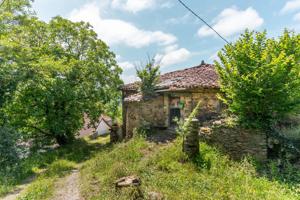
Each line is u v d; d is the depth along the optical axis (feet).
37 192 28.48
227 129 35.86
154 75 53.42
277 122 38.37
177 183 26.20
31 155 57.82
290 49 36.73
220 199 22.68
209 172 29.25
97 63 71.51
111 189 25.25
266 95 33.71
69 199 25.58
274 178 28.07
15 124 61.36
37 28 65.31
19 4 55.47
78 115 69.62
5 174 38.11
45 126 67.15
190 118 34.78
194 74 56.13
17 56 49.01
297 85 33.45
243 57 35.88
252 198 23.02
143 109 54.13
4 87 45.01
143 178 27.71
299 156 32.76
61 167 42.32
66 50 71.10
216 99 47.75
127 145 43.98
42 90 57.98
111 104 77.05
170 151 35.40
